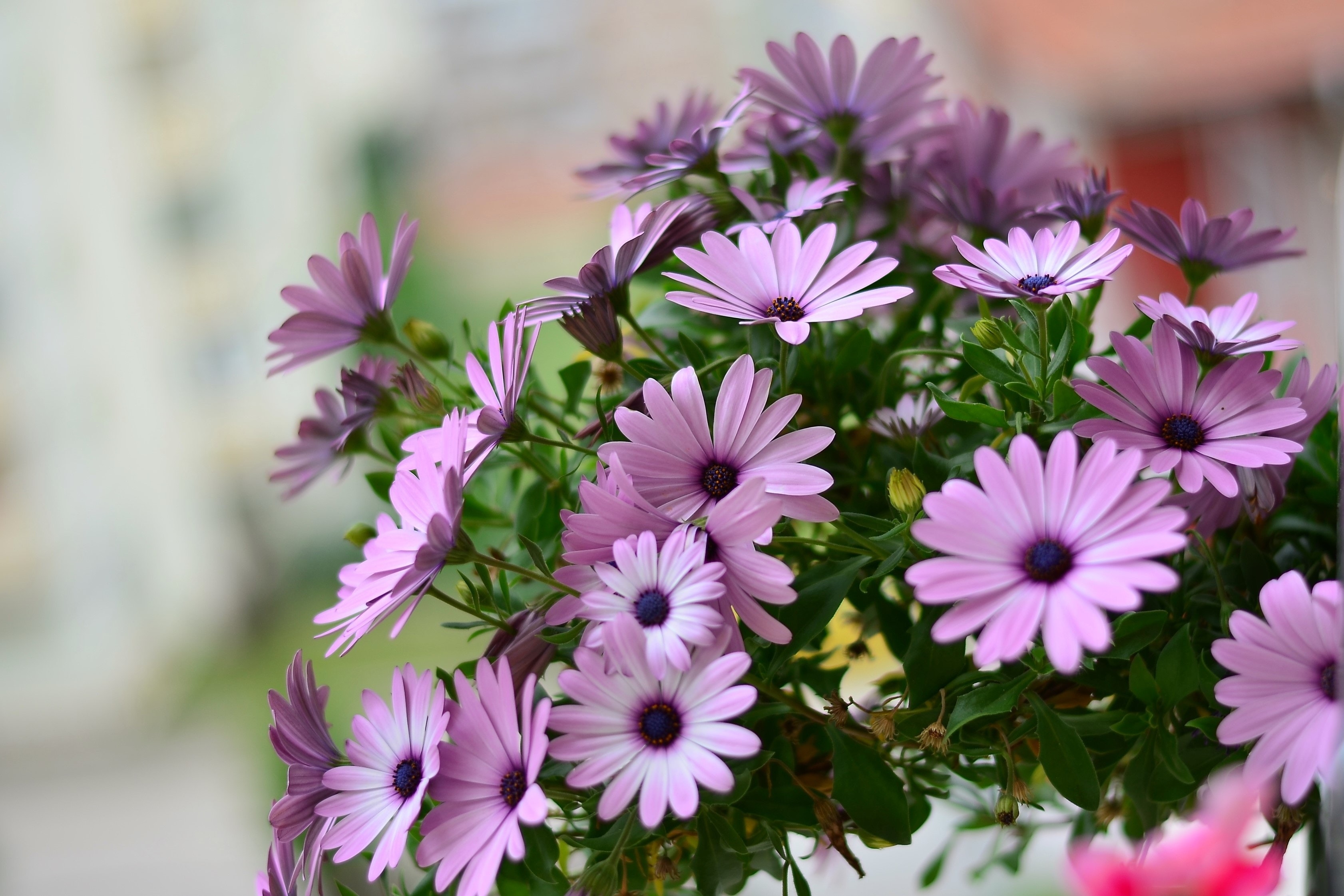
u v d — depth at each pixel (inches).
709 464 28.4
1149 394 28.3
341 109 217.5
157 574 197.3
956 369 32.0
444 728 27.9
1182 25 112.7
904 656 30.1
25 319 192.7
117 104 201.8
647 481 28.3
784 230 29.6
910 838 28.8
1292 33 106.2
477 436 29.3
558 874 28.9
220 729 174.1
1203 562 30.3
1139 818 30.8
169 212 204.8
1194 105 113.3
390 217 218.5
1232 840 28.9
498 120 223.9
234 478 203.6
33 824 151.5
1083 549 26.2
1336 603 26.9
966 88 122.0
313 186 216.5
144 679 190.1
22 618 188.1
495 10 220.2
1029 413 29.7
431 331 33.1
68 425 193.5
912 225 34.3
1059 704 30.5
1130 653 28.6
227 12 207.6
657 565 27.5
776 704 29.5
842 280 29.0
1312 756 26.5
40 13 193.8
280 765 118.5
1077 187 34.4
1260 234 30.9
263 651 196.1
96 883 134.0
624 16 218.4
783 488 28.1
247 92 210.7
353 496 200.8
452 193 223.9
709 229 31.1
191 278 204.7
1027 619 26.0
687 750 27.0
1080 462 28.1
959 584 26.3
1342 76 104.8
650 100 220.4
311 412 201.6
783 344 29.4
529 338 30.3
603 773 27.1
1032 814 38.0
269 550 203.9
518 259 223.8
